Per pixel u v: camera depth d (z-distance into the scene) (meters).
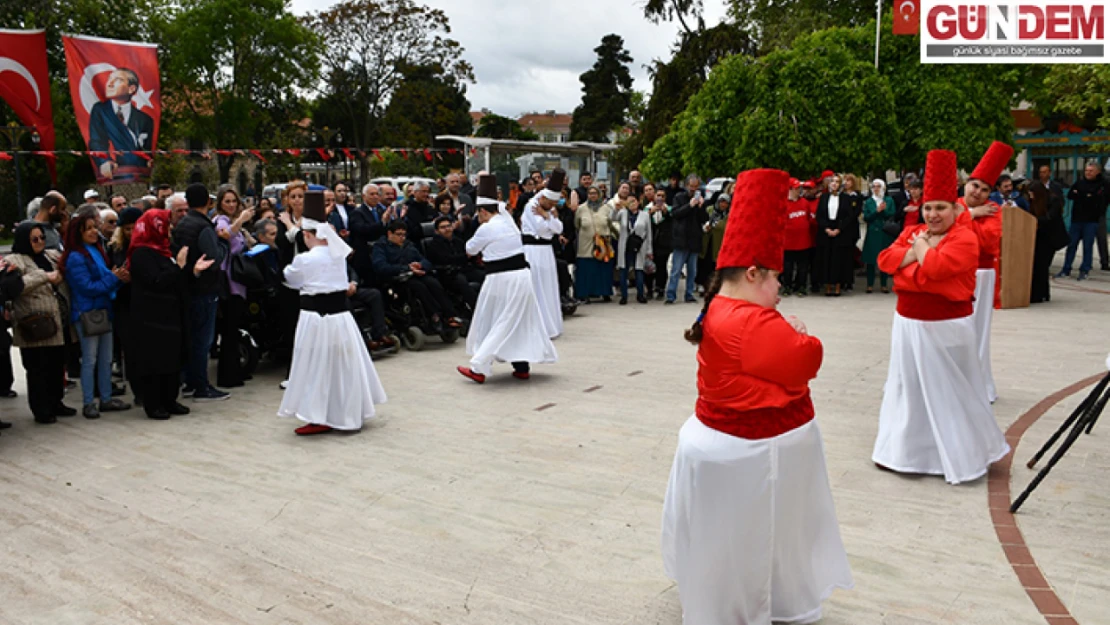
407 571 4.38
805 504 3.46
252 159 41.41
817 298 13.56
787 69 14.73
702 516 3.35
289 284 6.75
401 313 10.18
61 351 7.50
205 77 40.19
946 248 5.11
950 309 5.30
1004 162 6.64
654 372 8.67
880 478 5.48
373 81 43.47
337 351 6.71
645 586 4.14
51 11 32.12
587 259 13.16
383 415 7.33
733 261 3.29
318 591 4.20
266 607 4.05
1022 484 5.32
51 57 32.91
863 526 4.74
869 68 14.95
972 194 6.76
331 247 6.65
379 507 5.27
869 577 4.15
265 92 43.06
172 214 8.56
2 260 7.04
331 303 6.69
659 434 6.58
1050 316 11.23
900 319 5.46
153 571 4.46
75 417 7.61
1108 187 14.86
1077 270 16.08
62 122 32.25
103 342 7.67
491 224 8.23
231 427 7.15
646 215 13.34
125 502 5.46
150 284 7.20
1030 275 12.02
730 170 15.56
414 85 43.34
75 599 4.18
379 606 4.02
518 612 3.93
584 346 10.12
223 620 3.94
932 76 15.23
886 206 13.80
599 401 7.59
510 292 8.21
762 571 3.35
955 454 5.34
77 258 7.33
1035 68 20.91
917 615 3.79
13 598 4.21
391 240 10.05
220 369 8.66
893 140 14.73
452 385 8.34
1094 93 15.32
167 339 7.28
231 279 8.47
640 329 11.19
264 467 6.09
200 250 7.79
